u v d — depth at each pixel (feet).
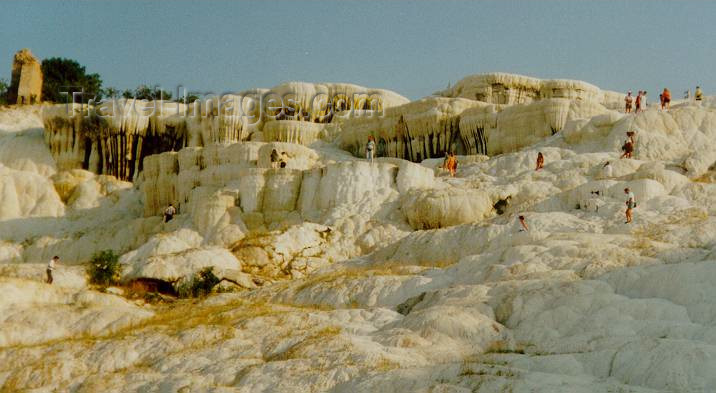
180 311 107.86
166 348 85.66
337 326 83.61
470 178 157.17
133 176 213.66
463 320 75.41
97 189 203.72
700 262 76.79
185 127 211.61
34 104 301.63
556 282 82.12
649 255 89.66
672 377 55.98
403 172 152.46
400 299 99.55
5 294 106.73
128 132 211.82
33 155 214.90
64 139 214.90
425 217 138.31
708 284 73.00
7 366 87.35
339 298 102.83
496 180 152.15
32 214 195.21
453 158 166.40
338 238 139.54
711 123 155.33
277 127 203.10
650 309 71.72
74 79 338.54
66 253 174.09
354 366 67.26
